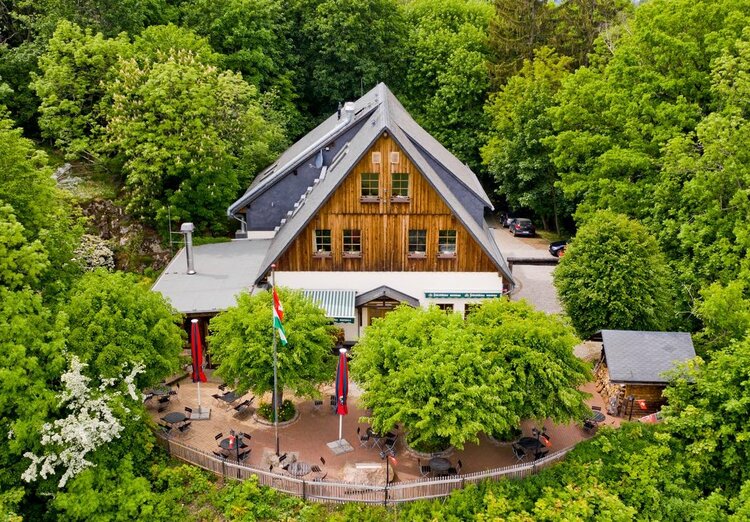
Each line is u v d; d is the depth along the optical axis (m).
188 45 53.47
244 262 44.16
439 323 30.23
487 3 93.81
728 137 38.16
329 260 38.91
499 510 26.45
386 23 70.00
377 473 29.23
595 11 73.69
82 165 52.12
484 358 28.73
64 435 25.06
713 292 34.12
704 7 44.25
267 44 64.38
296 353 30.08
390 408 27.52
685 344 33.81
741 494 26.41
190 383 36.56
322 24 66.44
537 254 59.19
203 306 37.41
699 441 28.97
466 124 69.94
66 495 25.31
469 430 26.22
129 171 49.81
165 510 26.64
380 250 38.75
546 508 26.69
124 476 26.62
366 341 30.39
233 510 26.86
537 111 60.53
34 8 54.47
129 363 28.03
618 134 48.88
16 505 24.94
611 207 44.72
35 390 25.20
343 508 27.33
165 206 48.84
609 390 34.94
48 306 28.55
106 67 49.31
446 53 71.19
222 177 49.34
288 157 52.66
